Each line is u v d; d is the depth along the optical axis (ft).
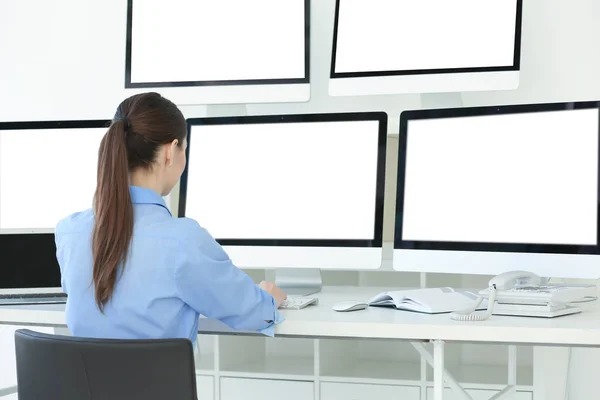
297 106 9.03
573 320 5.18
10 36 9.98
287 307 5.89
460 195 6.45
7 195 7.33
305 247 6.84
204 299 4.79
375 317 5.44
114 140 4.78
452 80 7.16
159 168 4.99
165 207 4.92
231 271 4.90
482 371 8.71
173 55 7.88
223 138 7.18
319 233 6.82
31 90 9.95
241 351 9.17
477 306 5.53
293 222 6.90
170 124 4.98
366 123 6.81
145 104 4.96
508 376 7.80
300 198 6.91
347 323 5.24
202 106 9.25
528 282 5.80
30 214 7.29
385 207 8.32
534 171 6.19
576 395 8.31
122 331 4.67
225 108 8.40
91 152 7.22
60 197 7.24
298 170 6.95
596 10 8.11
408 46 7.29
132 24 7.99
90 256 4.78
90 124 7.23
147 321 4.66
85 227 4.89
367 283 9.21
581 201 5.99
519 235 6.19
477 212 6.37
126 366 4.16
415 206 6.61
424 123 6.66
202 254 4.69
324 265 6.79
